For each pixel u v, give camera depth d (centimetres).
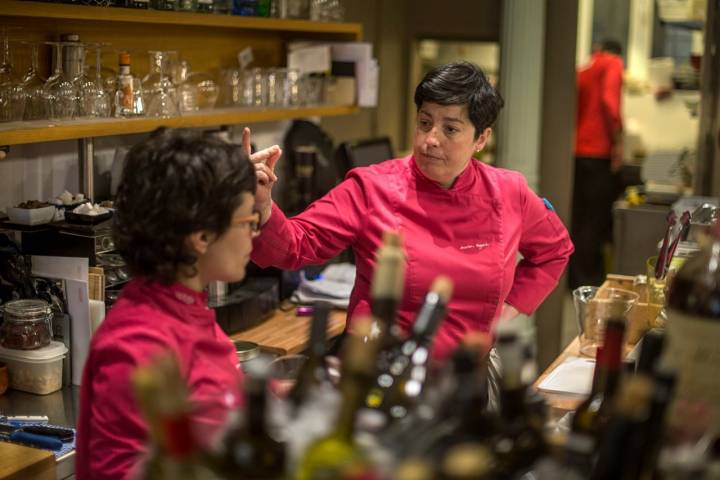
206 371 164
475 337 119
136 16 310
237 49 407
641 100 730
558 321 539
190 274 163
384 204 254
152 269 160
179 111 329
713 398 133
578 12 505
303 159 423
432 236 253
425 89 246
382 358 141
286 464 109
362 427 121
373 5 539
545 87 517
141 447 154
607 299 273
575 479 117
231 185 158
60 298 276
